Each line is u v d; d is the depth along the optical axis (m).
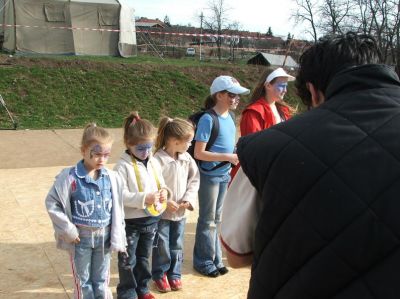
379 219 1.24
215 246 4.11
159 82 16.55
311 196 1.33
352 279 1.28
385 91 1.41
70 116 13.52
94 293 3.14
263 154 1.45
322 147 1.36
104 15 19.03
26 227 4.99
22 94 13.90
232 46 31.39
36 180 7.05
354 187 1.28
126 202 3.27
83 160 3.10
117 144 10.28
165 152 3.69
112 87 15.52
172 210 3.57
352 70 1.45
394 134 1.31
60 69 15.54
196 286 3.88
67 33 18.23
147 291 3.59
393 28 21.97
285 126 1.47
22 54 17.39
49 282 3.82
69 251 3.03
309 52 1.62
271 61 22.70
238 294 3.76
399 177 1.25
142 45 24.41
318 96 1.63
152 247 3.59
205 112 3.84
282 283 1.42
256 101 3.73
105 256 3.13
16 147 9.46
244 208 1.64
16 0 17.17
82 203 2.98
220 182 3.97
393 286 1.21
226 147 3.82
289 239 1.37
